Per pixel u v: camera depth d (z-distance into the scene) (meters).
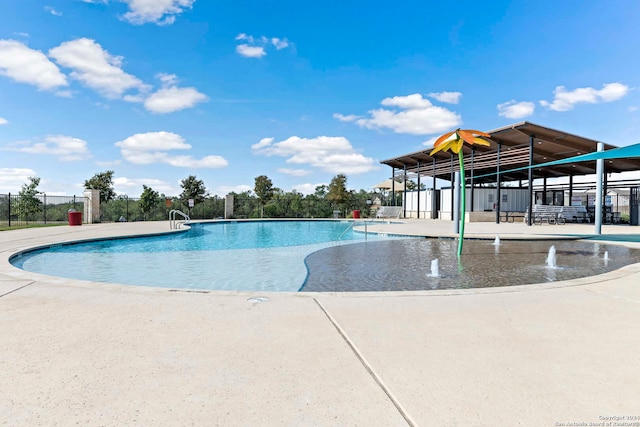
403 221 22.73
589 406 1.73
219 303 3.62
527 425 1.56
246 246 10.83
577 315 3.26
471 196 21.30
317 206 29.14
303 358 2.28
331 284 5.54
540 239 11.36
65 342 2.53
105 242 11.25
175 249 10.11
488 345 2.52
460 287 5.21
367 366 2.17
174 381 1.96
